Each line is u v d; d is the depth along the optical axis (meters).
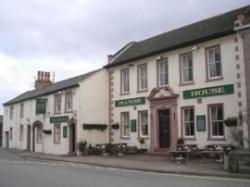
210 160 22.64
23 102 46.00
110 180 15.17
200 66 25.06
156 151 27.86
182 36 27.92
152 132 28.41
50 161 28.03
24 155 34.88
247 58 21.92
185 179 15.58
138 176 16.77
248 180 15.29
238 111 22.28
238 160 17.44
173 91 26.86
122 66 32.12
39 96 40.91
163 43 29.17
